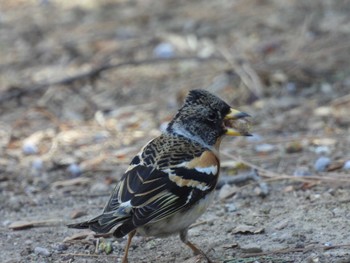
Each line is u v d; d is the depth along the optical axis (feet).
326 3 59.82
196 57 51.03
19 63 55.16
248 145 40.34
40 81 51.57
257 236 29.86
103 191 36.24
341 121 42.37
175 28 58.29
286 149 38.93
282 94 46.57
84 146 41.98
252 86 47.09
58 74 52.60
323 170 35.96
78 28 60.85
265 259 27.61
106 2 66.74
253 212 32.30
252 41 54.44
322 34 54.34
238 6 61.77
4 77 52.80
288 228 30.27
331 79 47.98
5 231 32.22
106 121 45.32
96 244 30.17
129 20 61.21
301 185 34.37
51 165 39.68
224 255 28.32
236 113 27.58
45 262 28.99
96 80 50.80
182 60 52.21
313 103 45.11
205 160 26.32
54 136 43.55
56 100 48.70
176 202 25.34
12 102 48.93
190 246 27.66
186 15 61.00
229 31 56.70
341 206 31.86
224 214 32.45
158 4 64.69
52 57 55.72
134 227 24.29
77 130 44.27
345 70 48.91
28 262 29.04
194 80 49.42
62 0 68.69
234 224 31.24
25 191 36.73
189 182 25.72
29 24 62.85
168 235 26.94
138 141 42.22
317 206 32.07
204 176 26.04
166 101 47.29
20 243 30.89
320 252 27.71
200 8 62.44
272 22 57.41
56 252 29.84
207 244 29.45
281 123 42.86
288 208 32.27
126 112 46.37
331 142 39.63
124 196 25.13
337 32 54.34
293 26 56.49
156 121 44.75
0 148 42.34
